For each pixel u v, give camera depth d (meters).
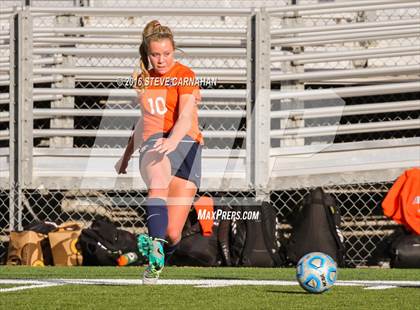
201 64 39.16
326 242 32.53
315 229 32.59
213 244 32.53
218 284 22.84
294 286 22.33
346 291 20.86
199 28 37.72
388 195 33.75
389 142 36.53
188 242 32.34
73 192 37.56
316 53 37.59
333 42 37.56
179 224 21.59
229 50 37.53
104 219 36.81
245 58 37.59
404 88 37.50
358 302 18.39
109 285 22.22
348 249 37.50
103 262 32.25
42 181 36.59
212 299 18.78
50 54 37.84
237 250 32.34
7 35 37.59
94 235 32.31
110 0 40.44
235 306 17.47
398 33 37.50
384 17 39.44
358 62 39.59
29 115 36.84
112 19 39.75
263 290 21.08
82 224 35.25
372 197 37.97
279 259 32.62
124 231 32.75
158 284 22.48
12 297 19.09
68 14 37.88
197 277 25.98
